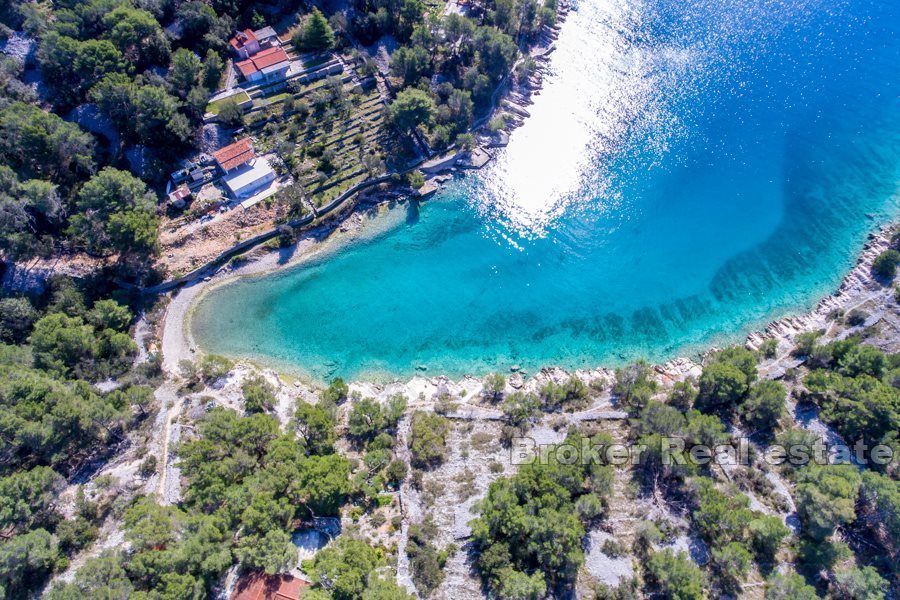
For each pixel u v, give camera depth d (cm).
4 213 10494
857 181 13838
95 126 12756
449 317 12044
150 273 11812
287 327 11838
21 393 8644
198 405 10031
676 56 16300
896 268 11806
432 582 7888
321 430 9125
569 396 10344
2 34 13012
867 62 15950
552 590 7812
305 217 12912
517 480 8338
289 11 15138
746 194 13788
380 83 14712
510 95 15412
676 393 10044
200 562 7406
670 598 7450
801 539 8244
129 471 9062
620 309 12119
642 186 13975
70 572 7806
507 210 13700
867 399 8962
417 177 13450
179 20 14000
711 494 8219
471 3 16200
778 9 17275
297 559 7831
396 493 8950
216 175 12988
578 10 17400
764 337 11425
